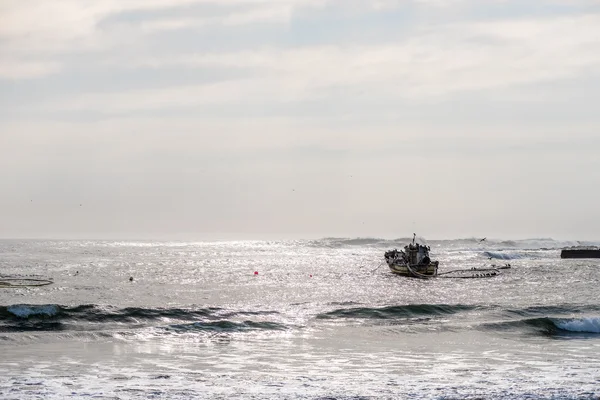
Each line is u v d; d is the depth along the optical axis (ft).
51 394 78.07
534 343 118.93
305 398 77.46
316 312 157.99
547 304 177.78
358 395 78.79
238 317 148.25
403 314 155.22
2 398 75.97
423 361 100.89
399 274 300.40
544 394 79.51
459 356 105.29
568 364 98.99
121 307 150.51
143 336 122.62
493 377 89.10
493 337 124.98
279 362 99.76
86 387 81.76
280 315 151.84
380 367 96.07
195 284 255.70
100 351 107.65
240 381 86.22
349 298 203.21
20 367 93.30
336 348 112.37
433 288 240.12
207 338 122.21
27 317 137.39
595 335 128.98
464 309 162.50
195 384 84.33
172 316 145.79
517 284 256.93
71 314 141.28
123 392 79.51
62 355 103.30
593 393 80.07
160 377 88.17
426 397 78.23
